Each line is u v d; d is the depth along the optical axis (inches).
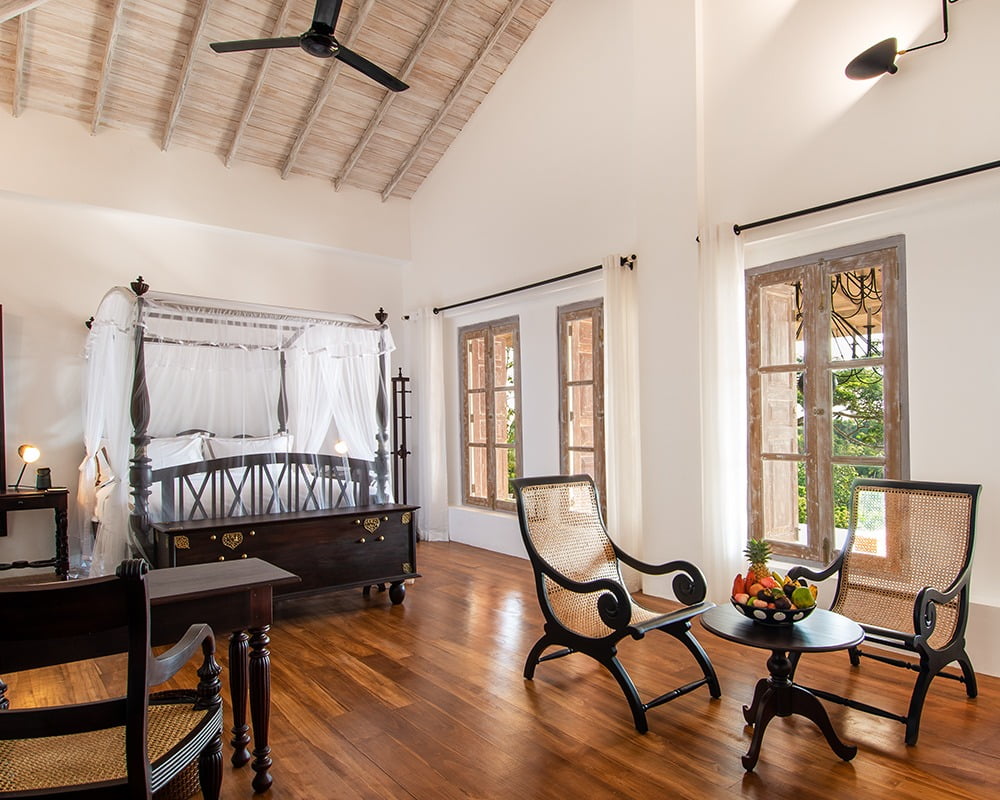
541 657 137.3
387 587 195.0
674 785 88.4
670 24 177.9
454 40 228.1
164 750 64.5
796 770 91.8
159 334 194.9
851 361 149.3
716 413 162.7
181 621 81.0
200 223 238.2
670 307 176.2
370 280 287.7
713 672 116.8
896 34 138.5
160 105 219.3
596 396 212.4
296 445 211.0
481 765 94.4
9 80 198.5
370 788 88.9
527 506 130.6
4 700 88.8
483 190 254.2
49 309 214.2
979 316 128.0
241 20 198.7
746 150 164.9
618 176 202.2
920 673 103.3
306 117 239.5
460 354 273.6
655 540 180.5
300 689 122.0
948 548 116.4
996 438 125.8
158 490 177.0
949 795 85.1
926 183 129.6
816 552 155.5
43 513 210.8
